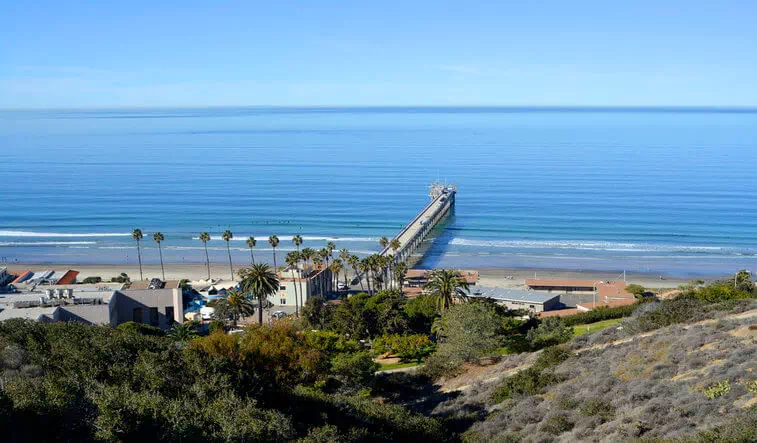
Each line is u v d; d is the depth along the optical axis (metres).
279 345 58.22
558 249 179.25
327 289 134.12
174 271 159.62
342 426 45.41
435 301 94.06
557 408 44.94
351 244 189.50
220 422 38.09
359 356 63.69
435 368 67.25
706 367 44.53
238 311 101.56
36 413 34.22
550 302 119.19
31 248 185.12
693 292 88.38
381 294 102.50
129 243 191.12
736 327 51.81
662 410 39.16
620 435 37.25
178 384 45.03
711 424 35.38
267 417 40.47
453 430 48.62
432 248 183.12
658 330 58.44
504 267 160.88
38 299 91.25
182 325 90.25
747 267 157.88
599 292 127.75
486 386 57.50
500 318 77.56
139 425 35.16
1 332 54.62
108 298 93.50
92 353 47.44
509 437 42.59
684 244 182.38
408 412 50.38
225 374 47.16
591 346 61.22
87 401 36.94
